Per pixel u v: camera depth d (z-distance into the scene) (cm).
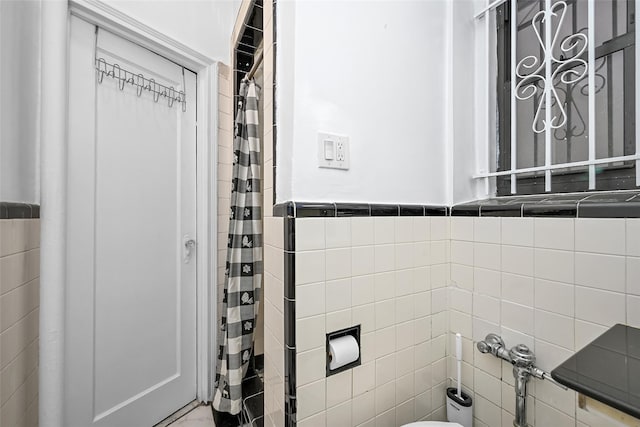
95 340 119
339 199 85
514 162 102
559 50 94
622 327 63
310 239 78
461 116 111
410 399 97
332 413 81
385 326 92
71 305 112
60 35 101
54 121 99
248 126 144
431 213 104
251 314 143
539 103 98
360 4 90
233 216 146
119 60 129
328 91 84
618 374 42
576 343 74
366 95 90
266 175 100
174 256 151
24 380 88
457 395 101
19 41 89
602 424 68
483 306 97
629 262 65
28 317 91
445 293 107
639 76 77
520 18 105
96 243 120
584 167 88
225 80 175
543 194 97
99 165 122
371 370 89
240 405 134
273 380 89
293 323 75
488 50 111
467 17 113
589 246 72
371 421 88
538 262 82
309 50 81
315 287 79
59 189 100
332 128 84
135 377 133
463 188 111
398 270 95
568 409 75
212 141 164
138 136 136
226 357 143
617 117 82
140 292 136
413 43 101
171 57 149
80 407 114
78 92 115
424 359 101
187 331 156
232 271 140
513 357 82
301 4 80
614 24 83
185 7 152
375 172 92
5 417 79
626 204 66
